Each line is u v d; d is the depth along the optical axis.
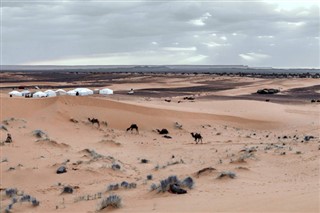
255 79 195.00
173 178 19.80
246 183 21.47
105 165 29.27
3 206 19.19
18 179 25.80
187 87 152.00
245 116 64.94
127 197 19.38
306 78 190.75
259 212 12.36
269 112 69.81
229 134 53.28
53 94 91.56
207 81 188.25
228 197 16.22
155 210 14.77
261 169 26.83
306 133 52.50
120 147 41.19
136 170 29.91
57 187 23.81
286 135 52.19
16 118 49.00
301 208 12.16
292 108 77.56
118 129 52.78
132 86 154.75
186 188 19.62
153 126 54.66
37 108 54.47
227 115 63.88
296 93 124.69
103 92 107.62
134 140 46.44
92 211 16.62
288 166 27.86
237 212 12.68
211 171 24.83
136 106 58.59
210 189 19.50
